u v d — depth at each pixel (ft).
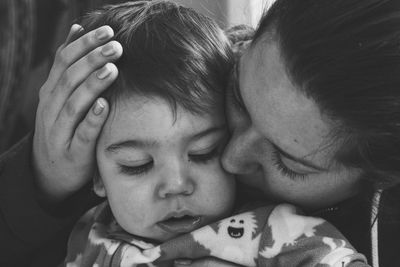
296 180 2.76
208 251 2.99
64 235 3.48
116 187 3.01
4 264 3.37
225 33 3.35
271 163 2.75
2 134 6.26
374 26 2.36
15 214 3.20
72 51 3.00
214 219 3.06
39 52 6.25
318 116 2.46
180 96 2.85
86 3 6.12
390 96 2.39
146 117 2.85
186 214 3.02
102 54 2.88
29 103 6.34
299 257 2.79
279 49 2.46
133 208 3.00
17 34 6.12
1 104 6.17
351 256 2.73
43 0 6.17
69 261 3.32
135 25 3.10
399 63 2.36
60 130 3.01
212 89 2.93
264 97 2.52
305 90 2.42
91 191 3.34
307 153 2.58
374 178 2.70
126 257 3.08
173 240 3.01
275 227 2.90
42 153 3.12
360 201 3.02
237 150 2.75
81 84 2.93
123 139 2.90
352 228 3.13
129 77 2.90
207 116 2.89
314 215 3.06
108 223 3.33
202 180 2.96
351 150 2.57
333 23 2.38
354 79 2.38
